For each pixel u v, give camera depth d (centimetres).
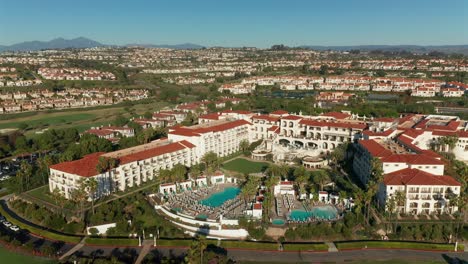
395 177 17262
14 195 19750
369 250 14200
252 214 16512
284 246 14275
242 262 13412
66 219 16688
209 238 15138
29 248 14062
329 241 14888
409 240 14775
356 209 15925
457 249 14100
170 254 13912
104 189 19338
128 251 14175
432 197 16662
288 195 19300
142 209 17462
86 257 13638
